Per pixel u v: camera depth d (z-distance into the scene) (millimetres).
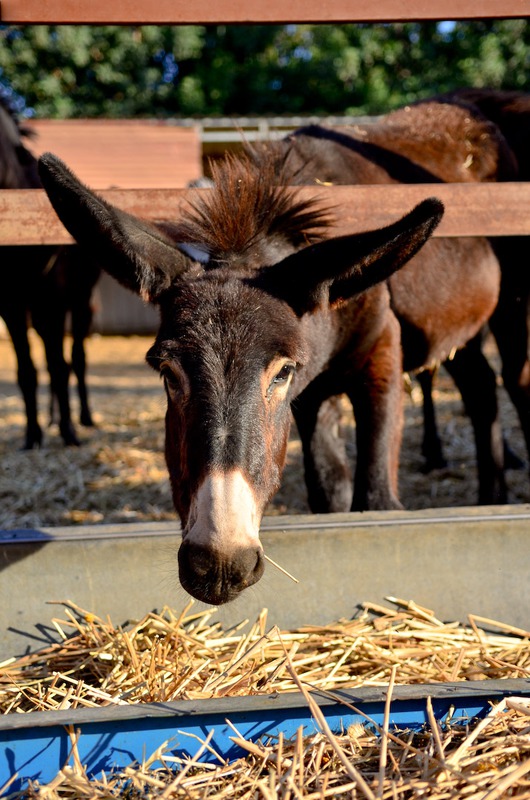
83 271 6742
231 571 1826
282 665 2330
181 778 1790
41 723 1807
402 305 3330
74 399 8742
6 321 5992
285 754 1875
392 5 2734
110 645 2500
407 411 7176
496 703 1966
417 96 20938
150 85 22031
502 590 2762
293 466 5328
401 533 2725
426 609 2742
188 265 2342
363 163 3326
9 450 6250
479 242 3723
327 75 21828
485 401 4273
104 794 1768
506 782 1697
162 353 2082
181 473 2070
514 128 4133
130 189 2811
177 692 2234
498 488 4254
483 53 20297
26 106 21641
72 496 4957
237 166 2766
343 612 2748
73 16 2686
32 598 2646
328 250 2232
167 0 2697
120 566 2672
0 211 2732
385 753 1788
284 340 2090
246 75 22188
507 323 4191
